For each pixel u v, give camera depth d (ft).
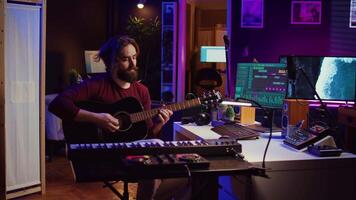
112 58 9.44
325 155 8.06
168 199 8.75
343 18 16.76
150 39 23.82
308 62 13.30
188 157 6.77
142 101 9.89
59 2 22.11
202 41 30.22
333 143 8.54
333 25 16.88
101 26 24.71
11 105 13.11
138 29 23.89
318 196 7.96
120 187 14.73
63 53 22.50
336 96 13.47
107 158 7.00
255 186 7.70
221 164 6.95
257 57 17.20
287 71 10.18
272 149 8.70
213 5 30.94
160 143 7.58
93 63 21.52
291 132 9.36
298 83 11.78
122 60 9.34
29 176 13.84
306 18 16.94
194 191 7.81
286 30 17.06
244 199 7.80
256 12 17.10
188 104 9.91
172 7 22.43
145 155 7.02
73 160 6.87
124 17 24.95
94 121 8.96
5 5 12.36
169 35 22.61
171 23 22.52
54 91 22.11
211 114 11.83
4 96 12.35
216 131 10.51
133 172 6.30
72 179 15.98
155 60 23.90
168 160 6.59
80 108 9.25
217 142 7.74
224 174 6.63
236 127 10.55
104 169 6.41
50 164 18.31
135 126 9.39
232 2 17.19
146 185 8.50
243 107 11.32
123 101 9.43
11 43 12.92
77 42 23.30
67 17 22.62
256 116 12.84
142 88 9.98
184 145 7.43
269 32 17.12
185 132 11.16
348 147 13.66
